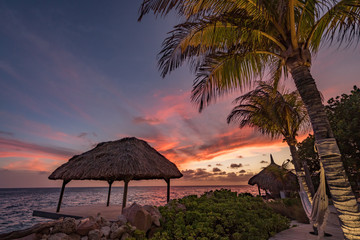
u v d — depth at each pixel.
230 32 4.33
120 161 7.26
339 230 5.12
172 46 4.04
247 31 3.78
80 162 8.24
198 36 4.29
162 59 4.07
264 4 2.94
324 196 3.74
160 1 3.24
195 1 3.66
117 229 3.47
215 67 4.75
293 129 7.20
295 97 7.85
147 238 3.78
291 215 7.43
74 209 9.47
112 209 9.53
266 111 7.46
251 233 4.17
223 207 5.08
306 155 13.44
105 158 7.67
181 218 4.17
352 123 10.54
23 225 16.59
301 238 4.46
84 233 3.21
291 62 3.63
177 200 5.58
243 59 4.50
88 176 7.05
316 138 3.22
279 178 13.01
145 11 3.29
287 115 7.17
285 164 7.07
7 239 2.56
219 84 4.84
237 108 8.53
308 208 4.91
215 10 3.79
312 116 3.30
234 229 4.41
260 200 6.78
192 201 5.64
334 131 11.73
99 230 3.28
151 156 8.78
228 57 4.43
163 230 4.13
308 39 3.58
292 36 3.54
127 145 8.43
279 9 2.78
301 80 3.48
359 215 2.74
